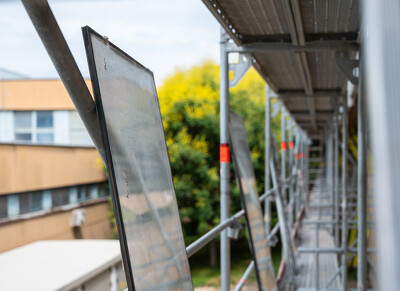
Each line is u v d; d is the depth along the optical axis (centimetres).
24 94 1986
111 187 104
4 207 1230
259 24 296
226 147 339
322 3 244
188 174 1368
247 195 339
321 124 1184
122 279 601
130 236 111
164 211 152
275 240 586
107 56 118
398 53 36
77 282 467
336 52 315
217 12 255
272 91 564
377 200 36
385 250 35
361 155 280
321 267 743
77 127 1984
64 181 1495
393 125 35
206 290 1407
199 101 1421
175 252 158
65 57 101
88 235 1590
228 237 315
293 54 369
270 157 583
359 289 296
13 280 460
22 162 1298
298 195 1123
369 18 39
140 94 147
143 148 139
